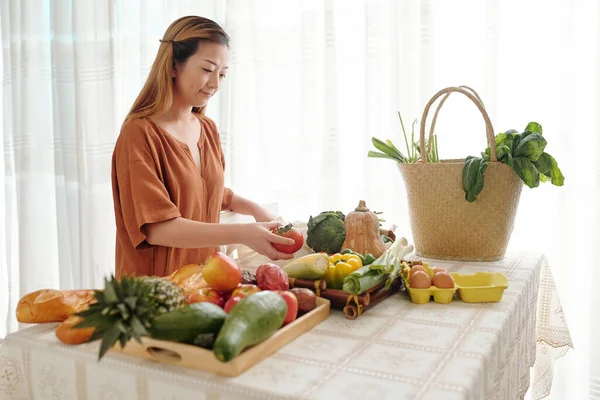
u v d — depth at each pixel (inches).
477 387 29.0
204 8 84.0
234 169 82.4
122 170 51.0
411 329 35.9
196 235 46.9
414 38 71.9
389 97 75.3
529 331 50.9
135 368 30.2
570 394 70.0
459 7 70.5
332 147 76.2
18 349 34.8
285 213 83.9
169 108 54.8
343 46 77.2
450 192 54.5
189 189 54.9
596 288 67.2
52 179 100.3
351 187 79.3
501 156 53.3
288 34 80.6
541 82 68.1
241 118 82.4
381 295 41.1
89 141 89.0
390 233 55.4
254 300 29.7
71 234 93.4
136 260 54.2
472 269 53.1
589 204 67.3
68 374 33.0
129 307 26.5
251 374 28.6
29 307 36.0
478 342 33.5
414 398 26.0
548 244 69.9
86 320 26.0
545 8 66.9
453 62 71.4
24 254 98.0
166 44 54.2
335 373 28.8
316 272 39.4
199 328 28.4
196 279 38.3
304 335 34.7
